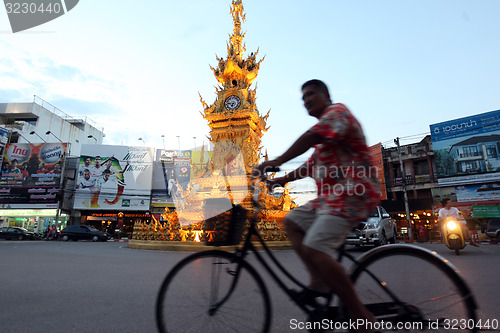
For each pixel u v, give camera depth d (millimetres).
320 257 1718
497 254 8023
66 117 42219
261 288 1963
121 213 32531
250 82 16438
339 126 1737
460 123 24969
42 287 3938
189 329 1943
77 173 32688
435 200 25500
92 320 2578
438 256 1892
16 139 32750
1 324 2455
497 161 23109
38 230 30734
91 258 7859
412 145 27625
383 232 10320
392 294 1923
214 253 2068
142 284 4188
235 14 16922
